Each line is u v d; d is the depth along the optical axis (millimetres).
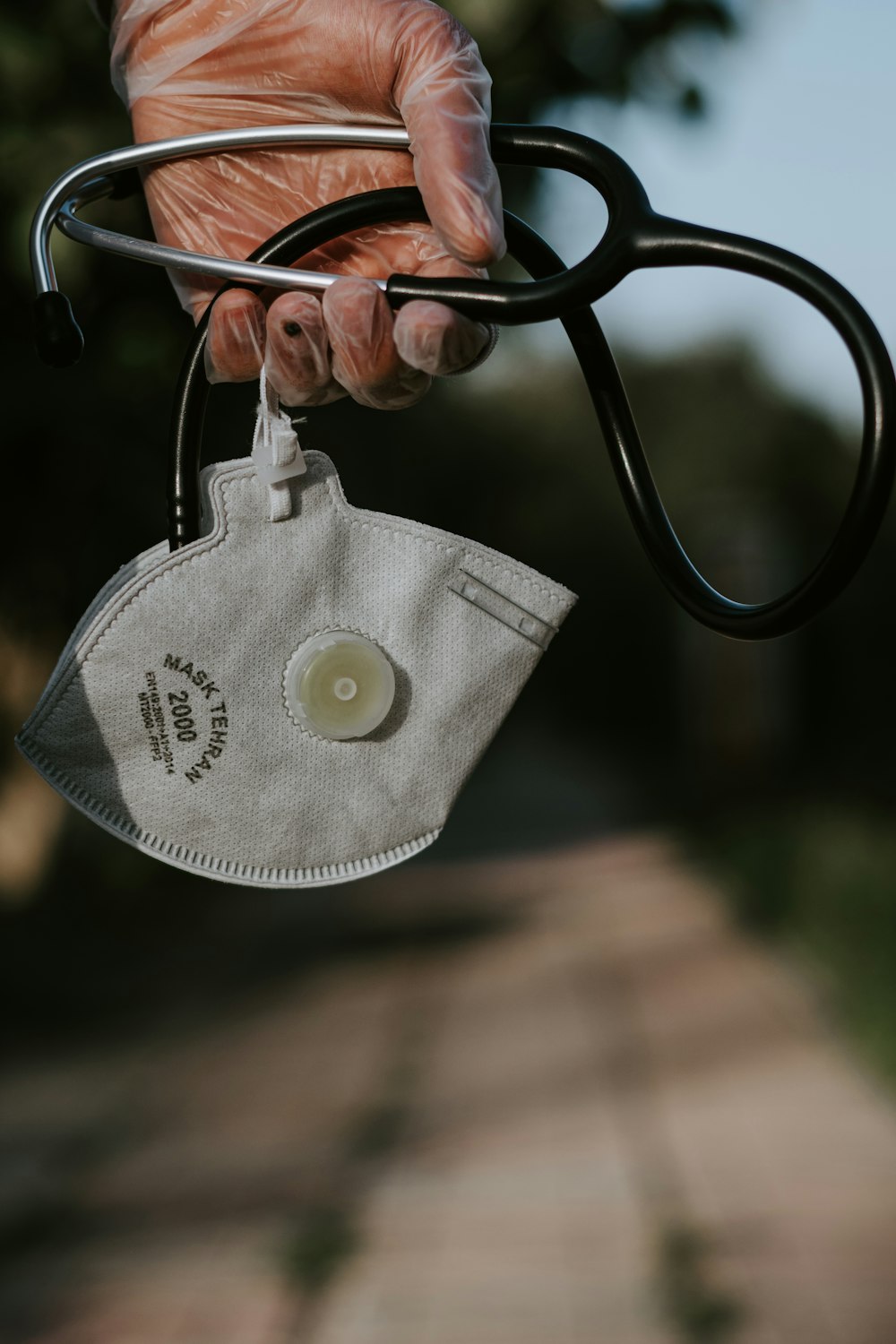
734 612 1032
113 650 1104
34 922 12250
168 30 1243
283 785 1129
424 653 1139
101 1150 6270
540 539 32781
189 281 1254
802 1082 6566
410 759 1143
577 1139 5906
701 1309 4047
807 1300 4074
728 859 15781
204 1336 4047
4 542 8141
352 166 1231
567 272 988
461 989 9945
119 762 1118
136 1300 4352
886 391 909
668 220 984
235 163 1238
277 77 1211
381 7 1157
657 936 11578
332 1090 7156
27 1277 4613
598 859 17891
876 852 13742
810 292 932
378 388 1041
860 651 19719
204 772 1119
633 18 4438
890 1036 7051
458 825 23672
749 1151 5543
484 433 16078
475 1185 5367
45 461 7078
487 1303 4195
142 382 5664
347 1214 5129
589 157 1073
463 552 1140
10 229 4160
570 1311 4105
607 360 1119
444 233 1096
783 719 20094
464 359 1024
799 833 15984
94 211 4098
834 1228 4637
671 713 29703
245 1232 4992
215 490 1105
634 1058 7352
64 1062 8438
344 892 16484
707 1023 8062
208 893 16094
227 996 10594
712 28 4484
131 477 7160
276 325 1032
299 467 1093
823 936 10461
